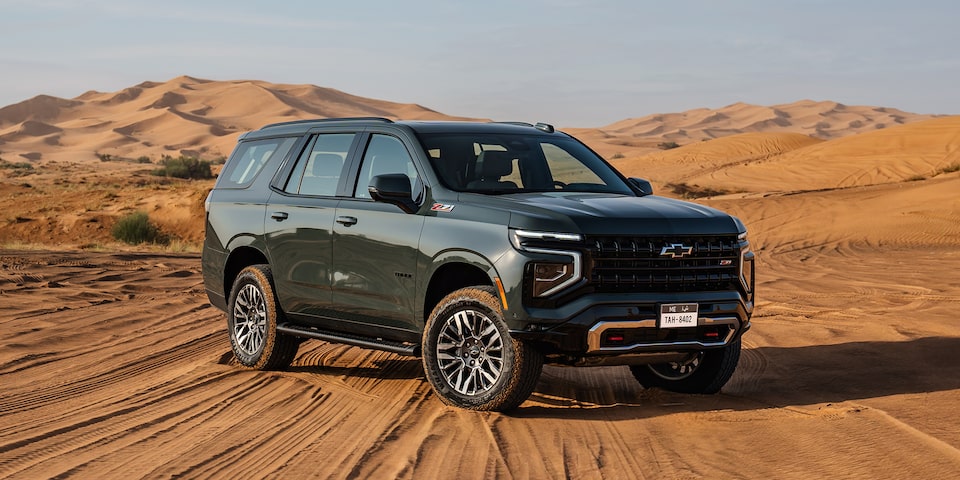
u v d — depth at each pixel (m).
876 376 7.66
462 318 6.53
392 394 7.28
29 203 41.94
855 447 5.44
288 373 8.23
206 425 6.27
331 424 6.27
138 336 10.35
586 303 6.09
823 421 6.12
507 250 6.26
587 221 6.19
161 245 31.25
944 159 73.44
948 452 5.26
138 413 6.66
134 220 33.41
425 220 6.83
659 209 6.59
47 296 13.38
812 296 13.88
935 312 11.30
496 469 5.14
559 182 7.31
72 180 69.75
